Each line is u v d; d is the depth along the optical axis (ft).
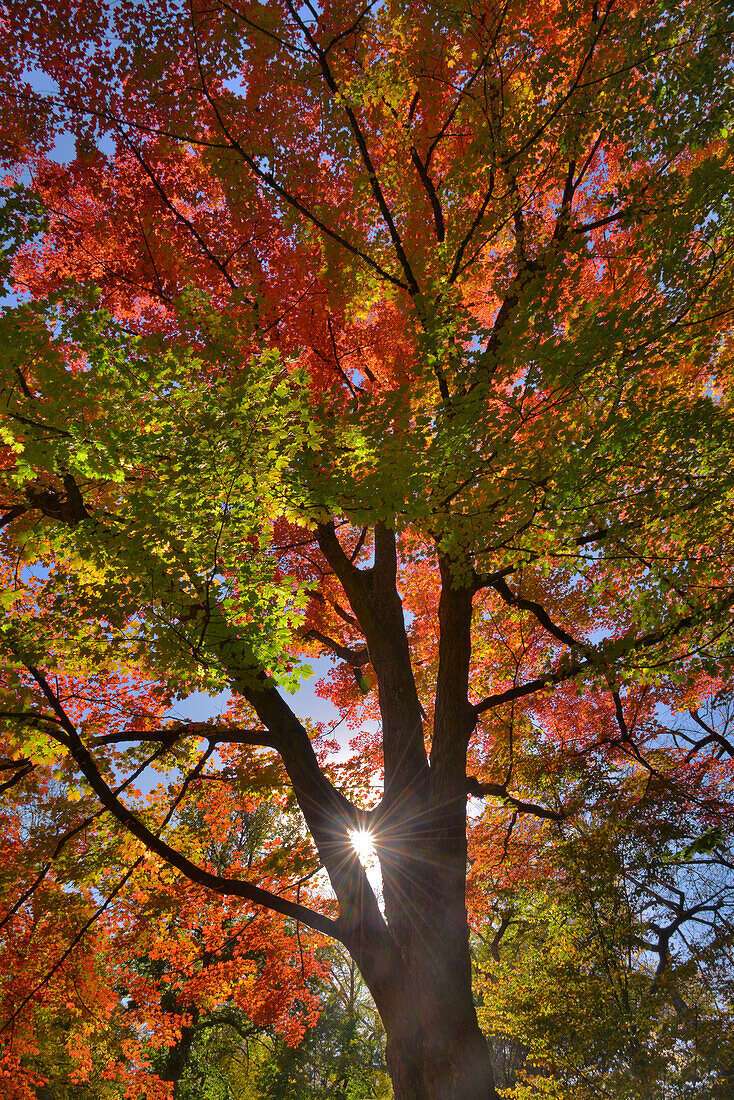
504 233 21.72
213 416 14.10
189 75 20.17
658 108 17.22
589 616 33.65
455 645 24.72
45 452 14.37
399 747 23.32
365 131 21.63
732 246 18.01
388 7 20.08
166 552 15.29
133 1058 29.45
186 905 27.20
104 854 25.49
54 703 21.76
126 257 22.44
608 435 18.08
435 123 22.82
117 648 20.58
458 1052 17.26
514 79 19.98
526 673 34.58
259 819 63.16
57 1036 30.50
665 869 28.89
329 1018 77.15
